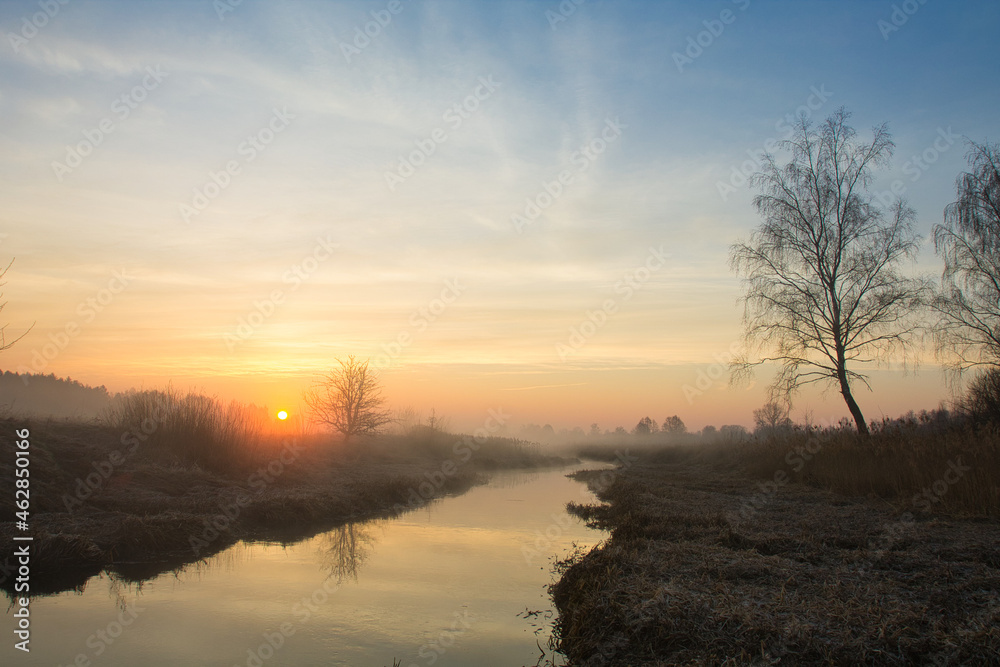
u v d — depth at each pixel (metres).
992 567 9.02
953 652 5.67
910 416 24.19
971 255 21.58
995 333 21.23
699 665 5.71
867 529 11.97
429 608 9.11
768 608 6.88
